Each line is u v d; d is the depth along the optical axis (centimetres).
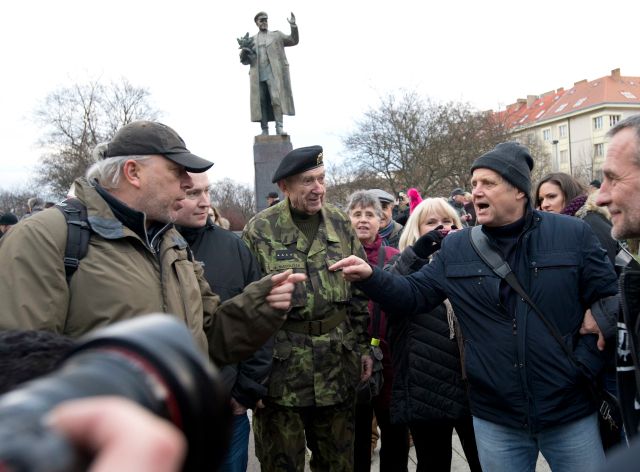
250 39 1445
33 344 72
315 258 299
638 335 171
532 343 227
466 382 284
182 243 212
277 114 1448
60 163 3947
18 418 34
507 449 236
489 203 236
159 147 196
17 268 170
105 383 40
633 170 176
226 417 49
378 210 393
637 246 193
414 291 259
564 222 239
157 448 35
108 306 178
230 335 223
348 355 301
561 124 6059
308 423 305
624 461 46
